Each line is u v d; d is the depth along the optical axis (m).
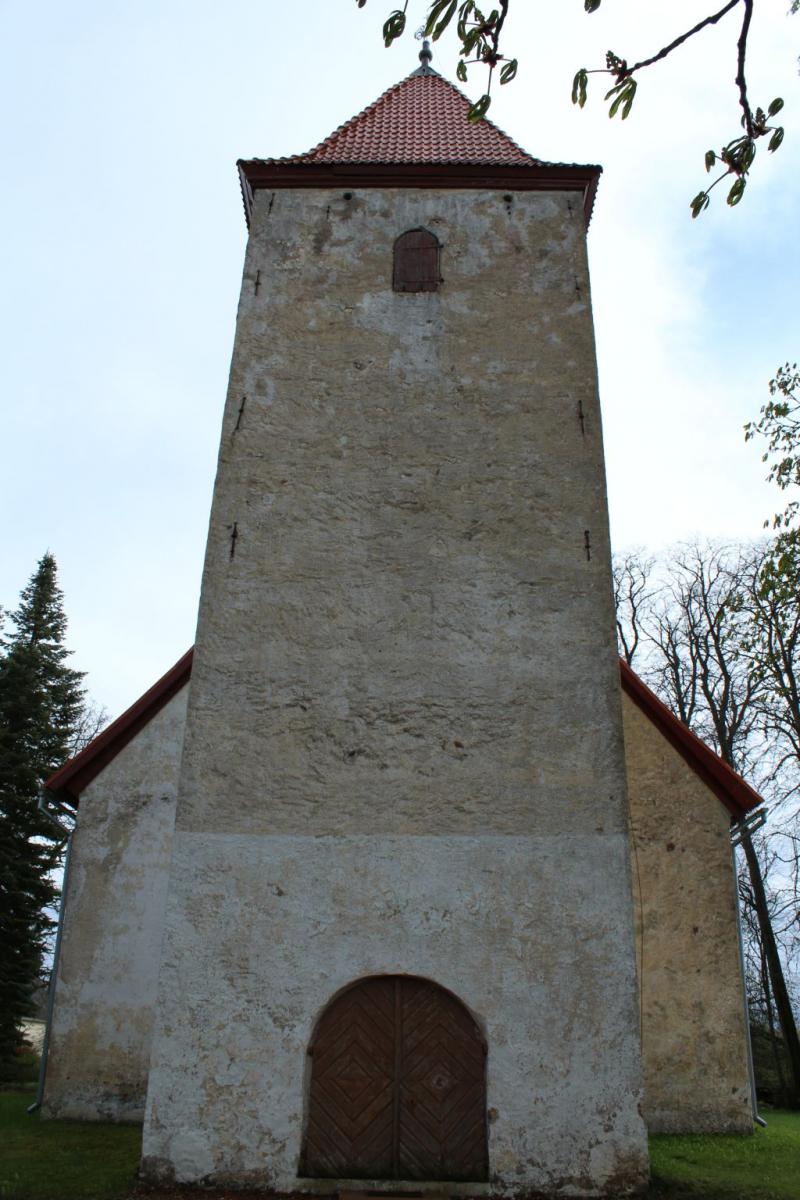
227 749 8.93
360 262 11.12
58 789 12.64
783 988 20.45
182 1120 7.86
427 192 11.52
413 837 8.62
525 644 9.33
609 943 8.30
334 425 10.26
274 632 9.36
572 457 10.10
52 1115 11.38
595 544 9.73
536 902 8.42
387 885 8.48
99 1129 10.77
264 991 8.18
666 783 12.34
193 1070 7.97
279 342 10.66
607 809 8.72
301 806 8.74
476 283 10.98
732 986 11.57
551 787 8.80
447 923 8.37
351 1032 8.17
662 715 12.52
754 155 4.77
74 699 28.27
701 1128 11.07
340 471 10.04
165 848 12.34
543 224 11.32
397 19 4.61
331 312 10.83
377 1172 7.79
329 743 8.96
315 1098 7.98
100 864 12.28
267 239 11.23
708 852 12.07
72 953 11.95
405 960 8.27
